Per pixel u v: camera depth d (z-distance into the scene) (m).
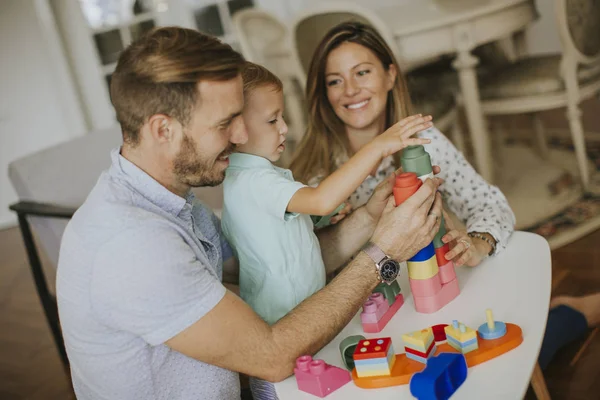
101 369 1.16
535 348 1.08
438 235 1.26
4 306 3.24
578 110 2.86
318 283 1.32
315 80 1.71
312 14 2.75
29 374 2.63
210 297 1.10
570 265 2.48
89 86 4.37
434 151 1.67
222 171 1.17
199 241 1.20
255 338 1.11
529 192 3.04
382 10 3.23
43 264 3.64
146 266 1.07
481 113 2.93
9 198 4.41
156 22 4.33
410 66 3.16
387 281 1.21
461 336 1.08
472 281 1.33
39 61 4.27
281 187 1.20
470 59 2.78
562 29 2.69
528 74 2.87
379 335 1.22
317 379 1.07
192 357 1.13
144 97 1.07
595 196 2.90
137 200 1.13
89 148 2.44
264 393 1.33
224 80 1.08
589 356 1.99
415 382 1.00
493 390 1.00
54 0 4.21
